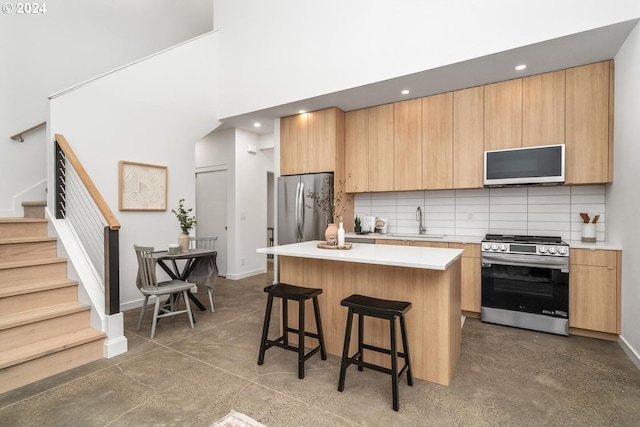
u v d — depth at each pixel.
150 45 5.01
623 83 2.70
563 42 2.67
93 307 2.64
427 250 2.53
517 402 1.93
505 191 3.77
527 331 3.08
